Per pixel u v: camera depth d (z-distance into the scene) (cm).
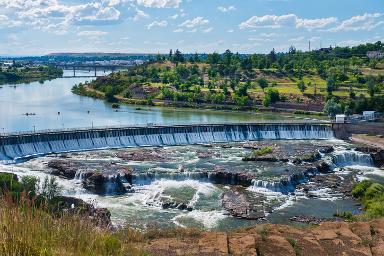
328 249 4978
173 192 10525
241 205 9638
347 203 10094
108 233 3180
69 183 10912
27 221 2302
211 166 12562
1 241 2125
